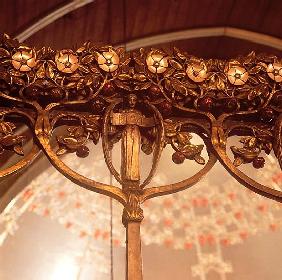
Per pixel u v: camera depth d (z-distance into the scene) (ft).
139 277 7.52
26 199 16.17
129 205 7.95
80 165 16.51
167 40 13.98
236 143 17.04
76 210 16.46
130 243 7.70
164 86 8.59
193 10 13.53
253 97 8.70
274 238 16.88
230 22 13.92
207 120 8.71
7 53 8.41
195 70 8.63
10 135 8.21
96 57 8.57
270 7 13.56
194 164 16.99
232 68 8.74
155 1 13.25
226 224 16.98
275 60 8.84
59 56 8.51
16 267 15.62
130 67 8.62
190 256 16.67
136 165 8.24
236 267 16.56
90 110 8.57
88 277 15.93
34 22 12.87
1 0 12.45
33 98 8.39
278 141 8.63
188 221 16.98
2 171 8.00
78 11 13.02
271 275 16.52
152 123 8.57
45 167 15.79
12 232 15.87
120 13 13.34
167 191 8.14
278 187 16.76
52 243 16.05
